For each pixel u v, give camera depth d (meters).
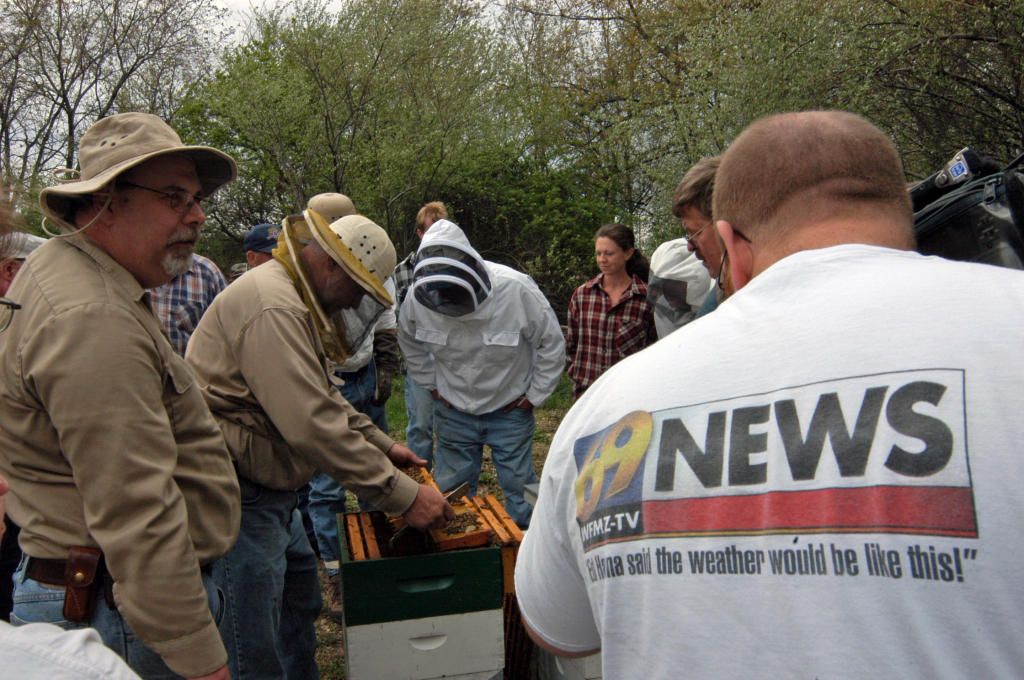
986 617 0.73
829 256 0.96
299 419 2.26
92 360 1.64
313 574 2.85
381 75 12.80
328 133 12.42
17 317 1.71
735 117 8.08
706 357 0.96
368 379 4.58
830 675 0.76
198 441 1.94
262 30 12.73
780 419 0.87
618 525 0.95
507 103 14.07
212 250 14.19
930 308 0.86
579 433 1.06
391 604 2.37
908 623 0.75
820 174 1.01
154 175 1.82
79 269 1.73
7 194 1.22
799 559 0.81
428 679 2.41
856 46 7.30
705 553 0.87
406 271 4.73
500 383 4.01
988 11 6.57
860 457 0.81
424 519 2.43
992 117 7.13
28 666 0.78
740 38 7.84
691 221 2.45
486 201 14.20
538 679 2.72
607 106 14.25
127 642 1.79
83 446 1.64
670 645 0.87
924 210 1.53
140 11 14.09
